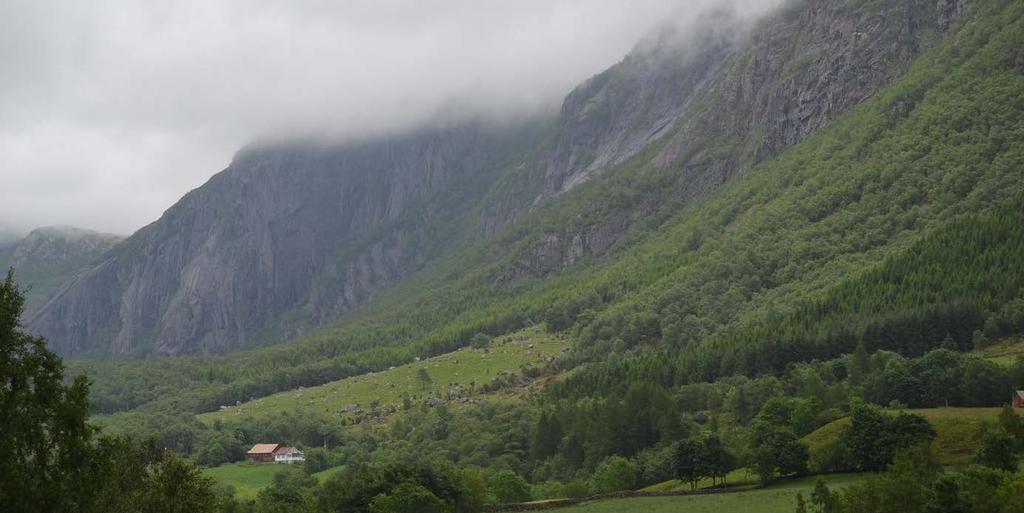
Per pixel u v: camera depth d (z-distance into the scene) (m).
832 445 153.75
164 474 85.00
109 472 67.19
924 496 108.38
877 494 109.81
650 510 143.12
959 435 149.12
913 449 127.75
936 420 159.38
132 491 82.62
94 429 67.25
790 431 161.00
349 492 161.12
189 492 85.44
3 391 61.16
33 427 61.72
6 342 62.47
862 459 148.62
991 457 125.00
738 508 134.62
